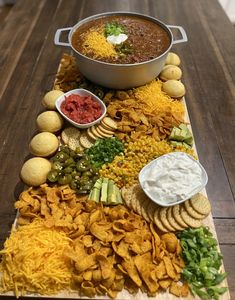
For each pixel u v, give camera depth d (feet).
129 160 3.54
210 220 3.13
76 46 4.26
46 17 6.06
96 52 4.13
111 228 2.96
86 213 3.13
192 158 3.35
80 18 6.02
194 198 3.20
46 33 5.65
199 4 6.49
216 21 6.04
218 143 3.94
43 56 5.17
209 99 4.49
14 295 2.71
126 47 4.19
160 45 4.30
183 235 2.94
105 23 4.62
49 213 3.09
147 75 4.09
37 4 6.41
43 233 2.91
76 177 3.37
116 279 2.70
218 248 2.93
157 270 2.73
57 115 3.84
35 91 4.56
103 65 3.85
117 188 3.34
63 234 2.94
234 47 5.43
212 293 2.67
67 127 3.92
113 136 3.84
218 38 5.61
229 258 2.95
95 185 3.33
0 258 2.92
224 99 4.50
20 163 3.70
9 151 3.82
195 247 2.85
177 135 3.75
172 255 2.86
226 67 5.03
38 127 3.81
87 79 4.40
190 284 2.72
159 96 4.17
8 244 2.86
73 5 6.37
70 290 2.72
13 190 3.45
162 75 4.50
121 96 4.18
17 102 4.40
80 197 3.29
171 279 2.73
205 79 4.81
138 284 2.66
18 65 4.99
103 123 3.86
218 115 4.27
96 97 4.03
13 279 2.72
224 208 3.32
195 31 5.75
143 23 4.65
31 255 2.75
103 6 6.34
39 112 4.27
